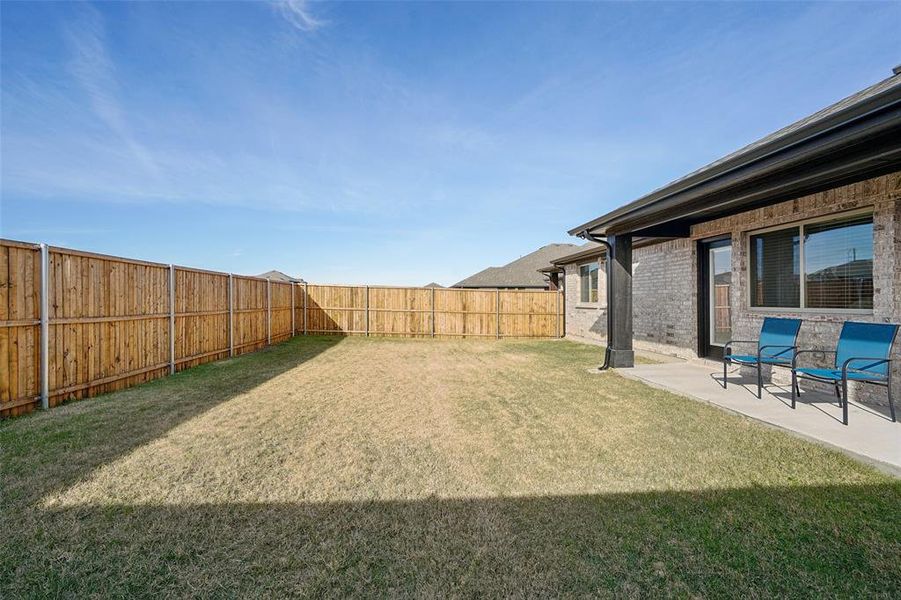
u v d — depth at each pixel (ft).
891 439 12.34
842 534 7.93
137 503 9.18
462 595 6.48
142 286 22.15
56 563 7.13
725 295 26.50
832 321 17.88
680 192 16.62
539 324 51.13
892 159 10.89
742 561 7.22
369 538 7.96
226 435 13.74
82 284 18.35
